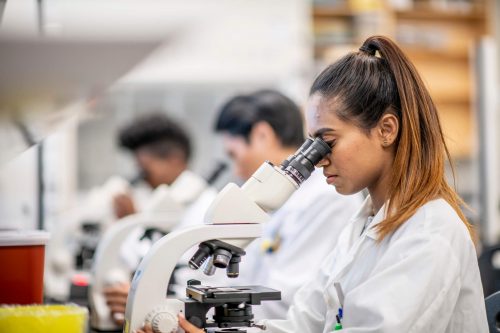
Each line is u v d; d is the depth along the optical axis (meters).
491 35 6.95
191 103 6.71
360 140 1.55
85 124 6.52
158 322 1.48
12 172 3.11
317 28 6.31
